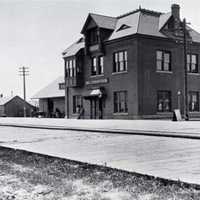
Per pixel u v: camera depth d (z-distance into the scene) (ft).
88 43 130.72
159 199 16.99
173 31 121.19
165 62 118.93
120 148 36.60
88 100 132.57
